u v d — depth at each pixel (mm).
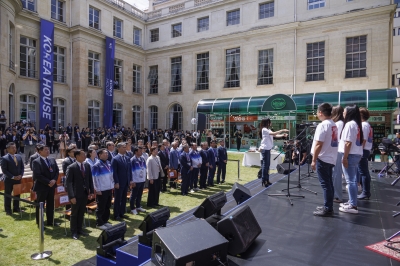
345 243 3223
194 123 24562
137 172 7316
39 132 17938
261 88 23125
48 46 20469
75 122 22625
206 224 2992
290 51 22031
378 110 17422
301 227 3762
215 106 22406
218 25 25312
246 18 23984
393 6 18656
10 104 18688
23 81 19453
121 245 4176
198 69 26594
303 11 21750
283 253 3004
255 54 23469
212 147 11680
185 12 26875
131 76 27797
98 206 6258
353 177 4332
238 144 21312
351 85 20078
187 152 9438
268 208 4691
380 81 19219
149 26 29312
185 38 27062
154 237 2768
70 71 22922
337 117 5047
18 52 19094
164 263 2605
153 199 7914
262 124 7484
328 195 4199
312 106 18906
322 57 21156
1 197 8594
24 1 19750
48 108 20500
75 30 22422
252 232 3164
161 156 9742
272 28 22484
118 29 26734
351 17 19938
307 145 8656
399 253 2949
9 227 6176
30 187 7484
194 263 2531
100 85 24422
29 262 4602
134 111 28297
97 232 5961
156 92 28875
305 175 8320
